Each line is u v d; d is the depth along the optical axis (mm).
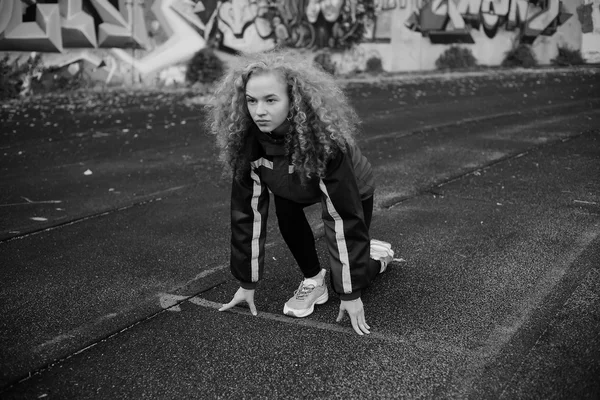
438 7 16141
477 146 6559
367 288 2990
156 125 8305
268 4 13164
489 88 12977
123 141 7191
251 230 2572
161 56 11805
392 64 15523
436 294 2900
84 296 2994
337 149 2309
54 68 10461
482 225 3904
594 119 8297
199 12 12188
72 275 3260
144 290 3053
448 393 2104
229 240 3775
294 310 2723
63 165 5969
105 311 2824
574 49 18047
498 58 17625
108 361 2389
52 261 3469
